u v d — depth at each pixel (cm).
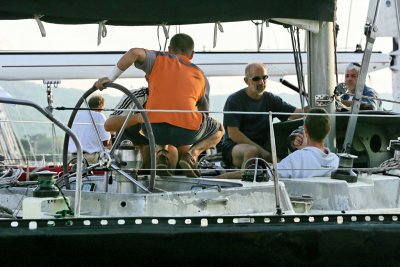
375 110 2894
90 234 1967
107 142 3228
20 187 2428
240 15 2409
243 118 2850
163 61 2431
